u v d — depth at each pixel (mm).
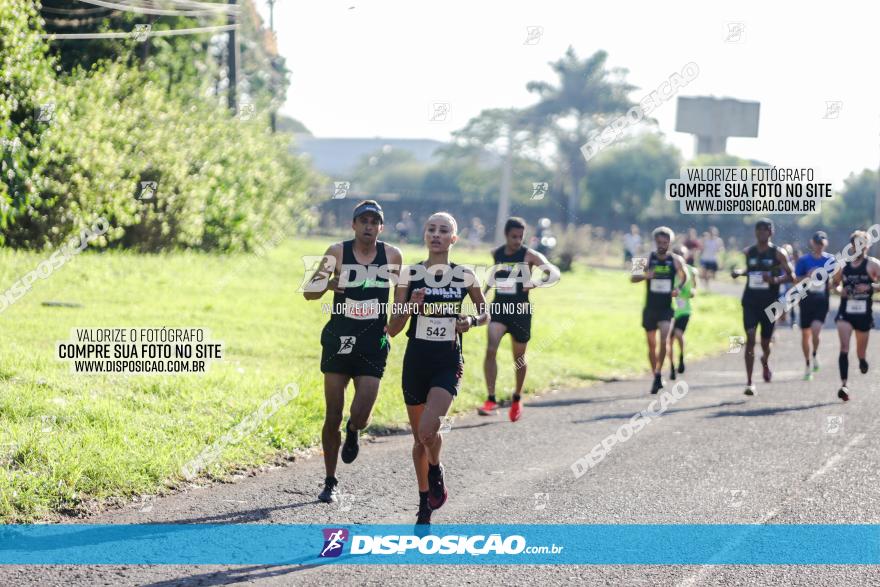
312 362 18328
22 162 26656
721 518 10289
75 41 42469
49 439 11375
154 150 33844
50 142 28562
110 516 9875
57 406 12719
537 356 23406
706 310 38406
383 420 15211
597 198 93875
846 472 12500
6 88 27578
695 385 21188
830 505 10883
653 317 19578
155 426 12758
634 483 11766
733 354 27812
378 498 10914
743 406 17984
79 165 29422
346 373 10570
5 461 10602
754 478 12117
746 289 19625
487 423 15820
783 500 11070
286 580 8156
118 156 31547
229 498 10742
